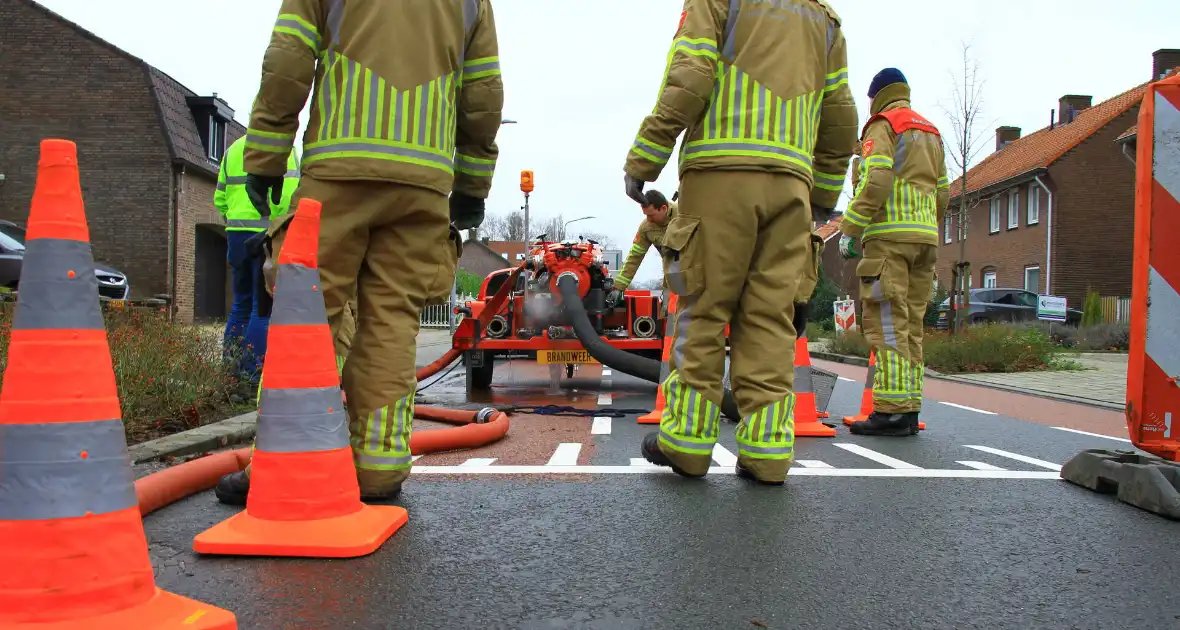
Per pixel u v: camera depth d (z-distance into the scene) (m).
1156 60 30.75
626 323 9.67
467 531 2.97
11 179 22.30
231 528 2.75
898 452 5.03
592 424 6.32
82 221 2.07
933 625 2.17
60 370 1.97
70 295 2.02
